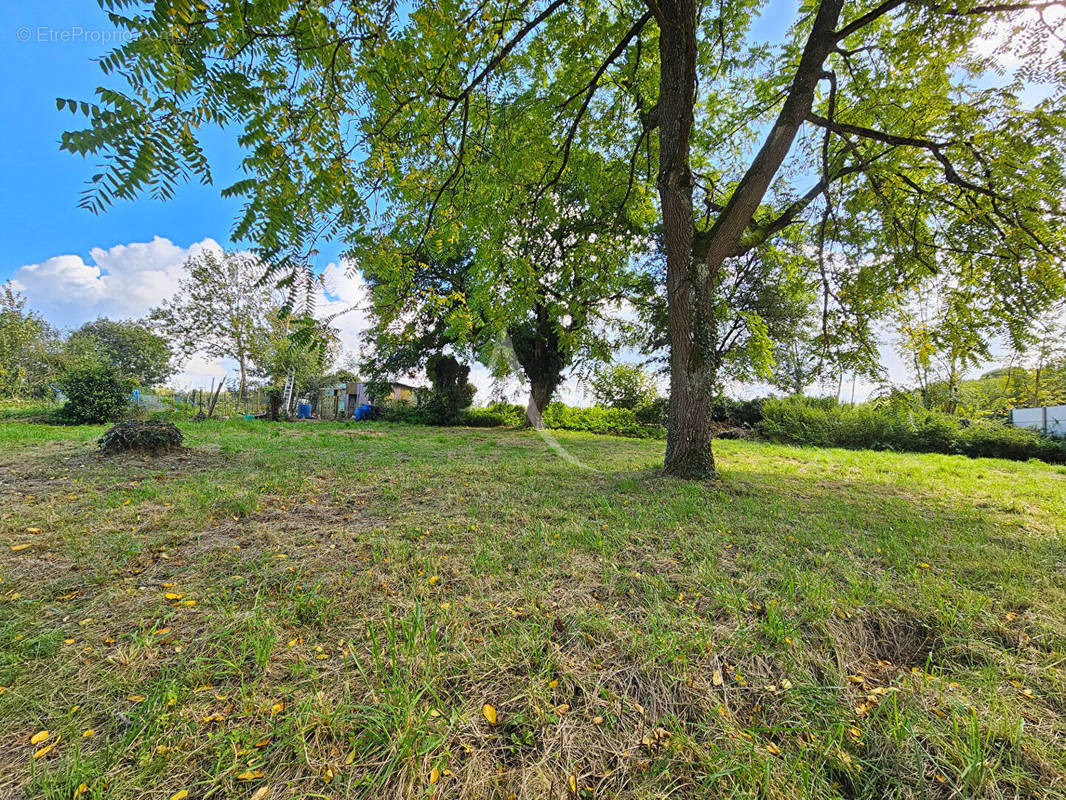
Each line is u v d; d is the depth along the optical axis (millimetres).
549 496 4148
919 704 1461
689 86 4539
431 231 3066
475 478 5027
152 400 14555
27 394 17109
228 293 19812
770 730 1357
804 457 9164
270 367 18859
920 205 6180
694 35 4148
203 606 1975
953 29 3922
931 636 1901
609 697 1461
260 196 1466
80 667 1542
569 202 6051
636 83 5625
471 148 2979
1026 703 1474
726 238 5270
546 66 4625
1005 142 4953
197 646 1677
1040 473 7703
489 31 2412
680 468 5238
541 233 5145
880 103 5754
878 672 1703
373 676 1512
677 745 1279
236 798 1083
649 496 4223
